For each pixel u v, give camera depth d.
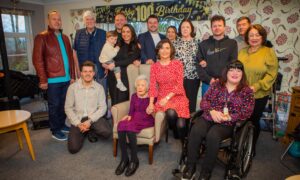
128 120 2.14
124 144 2.05
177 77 2.23
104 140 2.75
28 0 5.05
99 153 2.43
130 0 4.47
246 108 1.85
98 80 3.10
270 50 2.11
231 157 1.75
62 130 2.98
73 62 2.95
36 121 3.14
